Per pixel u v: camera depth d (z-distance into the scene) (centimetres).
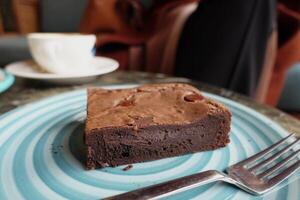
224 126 25
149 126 24
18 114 28
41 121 28
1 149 23
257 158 23
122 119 24
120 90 30
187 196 19
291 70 87
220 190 20
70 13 122
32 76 38
